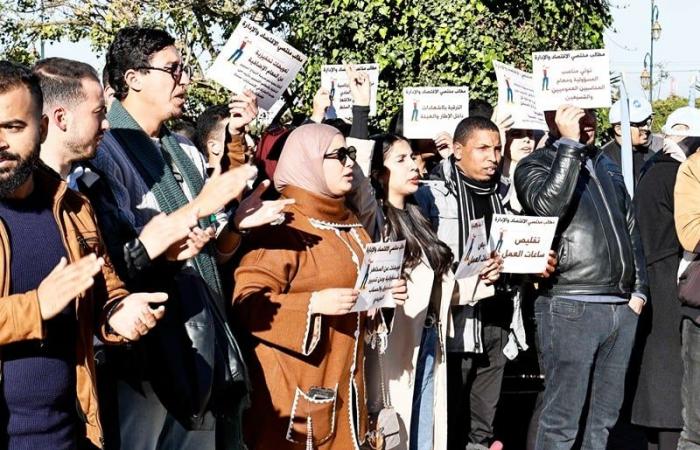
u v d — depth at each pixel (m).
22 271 3.23
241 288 4.64
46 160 3.72
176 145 4.54
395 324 5.64
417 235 5.74
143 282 3.93
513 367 7.21
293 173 4.88
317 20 9.88
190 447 4.48
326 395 4.70
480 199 6.45
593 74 6.32
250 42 5.78
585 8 9.75
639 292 6.30
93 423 3.40
